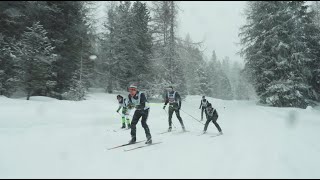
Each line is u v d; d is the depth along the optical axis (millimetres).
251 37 27969
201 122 13953
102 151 6645
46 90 19875
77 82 22531
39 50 18016
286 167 5227
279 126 12219
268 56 26062
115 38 30109
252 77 28188
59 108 13531
